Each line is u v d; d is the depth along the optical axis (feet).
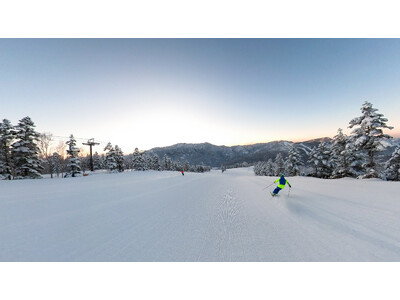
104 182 67.72
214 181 72.84
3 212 23.59
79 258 12.23
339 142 109.60
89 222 19.42
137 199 32.37
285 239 13.98
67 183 64.85
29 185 58.08
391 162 73.82
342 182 48.78
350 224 16.37
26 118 108.99
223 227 17.10
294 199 28.12
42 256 12.51
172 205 27.50
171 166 305.12
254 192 38.45
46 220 20.18
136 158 207.62
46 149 140.05
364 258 11.22
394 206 21.49
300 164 145.18
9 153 112.57
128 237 15.29
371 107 77.36
